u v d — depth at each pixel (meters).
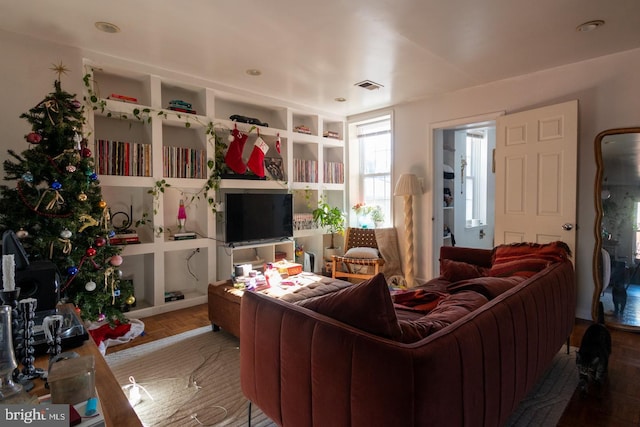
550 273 2.02
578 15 2.35
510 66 3.29
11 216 2.27
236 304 2.63
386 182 5.15
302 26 2.52
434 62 3.18
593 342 2.02
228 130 4.00
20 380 1.06
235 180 4.01
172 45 2.87
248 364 1.58
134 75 3.34
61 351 1.27
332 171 5.20
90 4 2.25
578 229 3.23
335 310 1.26
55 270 1.45
